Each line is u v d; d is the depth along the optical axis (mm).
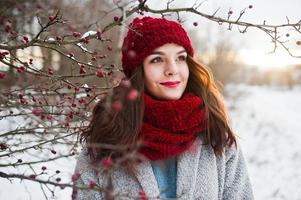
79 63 2176
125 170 1830
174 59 1844
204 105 1908
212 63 15562
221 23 2018
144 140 1823
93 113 1934
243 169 2020
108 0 2332
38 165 3764
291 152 8031
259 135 9789
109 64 2285
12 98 2086
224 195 1981
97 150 1867
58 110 2080
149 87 1880
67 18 2439
